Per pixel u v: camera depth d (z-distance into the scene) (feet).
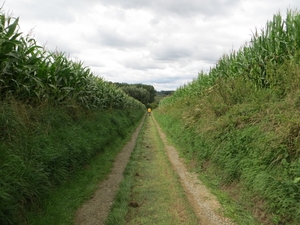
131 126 64.08
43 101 22.75
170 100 101.81
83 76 31.32
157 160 27.89
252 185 14.99
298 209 11.23
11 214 10.93
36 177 13.88
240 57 32.60
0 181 11.11
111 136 35.01
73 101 28.30
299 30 22.53
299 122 14.62
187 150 30.14
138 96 251.39
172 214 14.38
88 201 16.26
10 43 16.17
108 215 14.24
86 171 21.15
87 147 23.65
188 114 40.42
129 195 17.10
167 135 48.75
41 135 17.81
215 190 18.04
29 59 19.16
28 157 15.03
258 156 16.15
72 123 26.35
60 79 25.54
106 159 26.45
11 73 18.21
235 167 17.90
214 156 21.90
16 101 18.16
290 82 19.92
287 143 14.74
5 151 13.14
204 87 47.32
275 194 12.71
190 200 16.57
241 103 25.99
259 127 18.40
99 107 44.47
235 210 14.64
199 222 13.53
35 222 11.97
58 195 15.25
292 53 23.26
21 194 12.32
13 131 15.21
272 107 19.06
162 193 17.57
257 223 12.88
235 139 20.24
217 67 41.27
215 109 28.58
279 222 12.03
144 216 14.14
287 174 13.37
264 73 25.41
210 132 25.99
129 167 24.34
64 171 17.81
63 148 19.13
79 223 13.32
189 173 23.03
